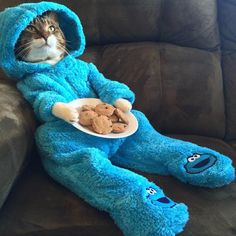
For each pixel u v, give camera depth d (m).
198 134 0.62
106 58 0.62
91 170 0.43
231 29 0.65
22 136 0.44
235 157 0.55
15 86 0.53
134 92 0.60
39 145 0.47
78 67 0.55
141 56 0.61
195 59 0.62
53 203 0.43
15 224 0.41
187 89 0.61
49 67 0.52
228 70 0.64
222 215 0.43
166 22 0.63
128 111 0.53
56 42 0.52
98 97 0.55
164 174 0.50
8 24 0.48
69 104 0.49
